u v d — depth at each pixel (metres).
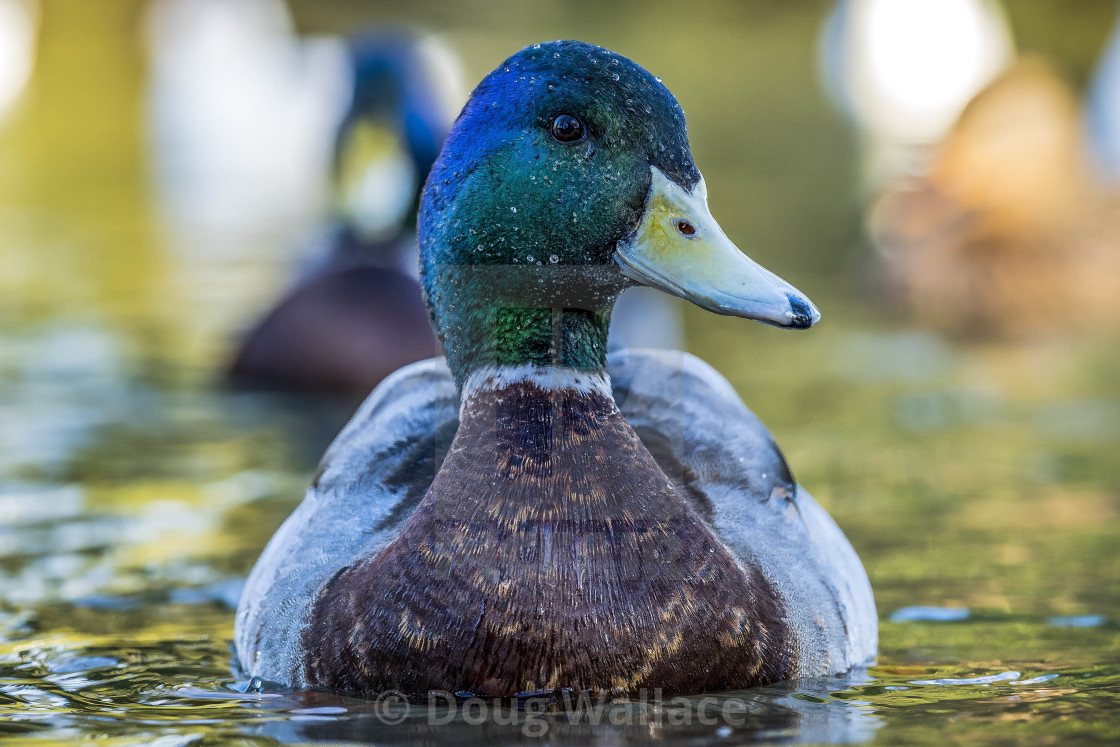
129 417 13.67
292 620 6.96
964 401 14.27
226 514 10.68
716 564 6.59
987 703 6.69
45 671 7.45
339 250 16.81
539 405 6.66
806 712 6.50
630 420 7.47
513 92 6.83
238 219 25.78
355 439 7.62
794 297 6.72
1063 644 7.77
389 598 6.52
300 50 38.28
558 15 45.62
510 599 6.36
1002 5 35.41
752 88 39.31
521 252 6.80
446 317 6.98
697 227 6.84
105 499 11.10
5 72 39.59
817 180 28.22
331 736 6.23
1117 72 22.42
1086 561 9.41
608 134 6.78
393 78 18.05
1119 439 12.72
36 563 9.55
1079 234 18.72
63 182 30.23
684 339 17.06
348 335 14.44
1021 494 11.09
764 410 13.93
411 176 17.80
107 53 40.34
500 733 6.20
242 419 13.58
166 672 7.38
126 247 23.12
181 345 16.66
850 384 15.05
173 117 36.91
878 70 35.84
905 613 8.42
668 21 46.06
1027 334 17.81
